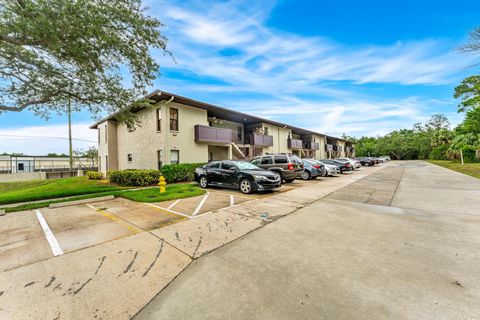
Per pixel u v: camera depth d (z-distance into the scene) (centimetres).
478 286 219
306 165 1305
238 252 313
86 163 3722
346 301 199
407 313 182
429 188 872
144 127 1419
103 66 728
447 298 201
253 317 181
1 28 550
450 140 3772
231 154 1680
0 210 554
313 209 563
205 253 312
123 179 1155
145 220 478
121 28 641
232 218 485
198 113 1459
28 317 186
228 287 227
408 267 261
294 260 285
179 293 218
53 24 529
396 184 1016
